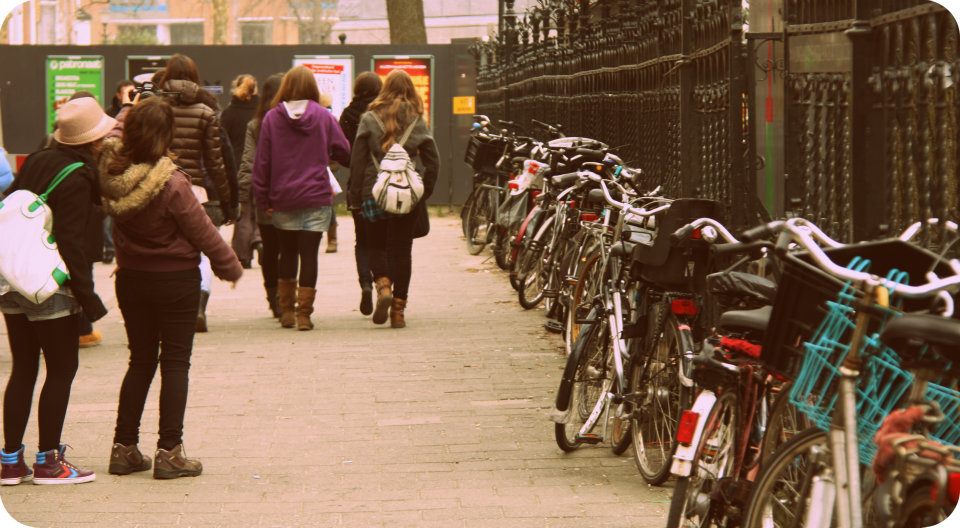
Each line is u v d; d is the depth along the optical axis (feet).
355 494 73.05
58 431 76.07
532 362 110.93
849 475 43.01
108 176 75.15
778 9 106.93
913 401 42.42
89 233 75.41
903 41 60.13
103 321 139.54
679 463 56.90
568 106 157.07
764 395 56.70
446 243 212.84
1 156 99.81
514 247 144.87
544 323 131.44
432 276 170.60
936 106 56.80
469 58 267.39
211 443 85.20
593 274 100.63
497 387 101.09
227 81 266.77
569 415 79.46
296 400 97.50
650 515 68.33
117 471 78.02
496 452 82.02
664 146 101.60
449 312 140.05
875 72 62.69
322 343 121.70
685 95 92.68
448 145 269.44
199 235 76.69
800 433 49.21
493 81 242.78
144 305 77.56
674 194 97.19
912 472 41.42
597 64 136.05
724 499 55.16
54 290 72.64
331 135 128.57
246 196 139.33
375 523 67.46
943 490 39.93
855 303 43.57
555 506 70.13
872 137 62.64
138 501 72.18
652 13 106.73
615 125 123.65
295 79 126.72
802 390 46.39
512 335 124.57
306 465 79.51
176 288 76.95
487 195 192.85
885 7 61.82
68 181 73.82
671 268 72.33
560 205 129.18
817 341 45.88
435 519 68.03
